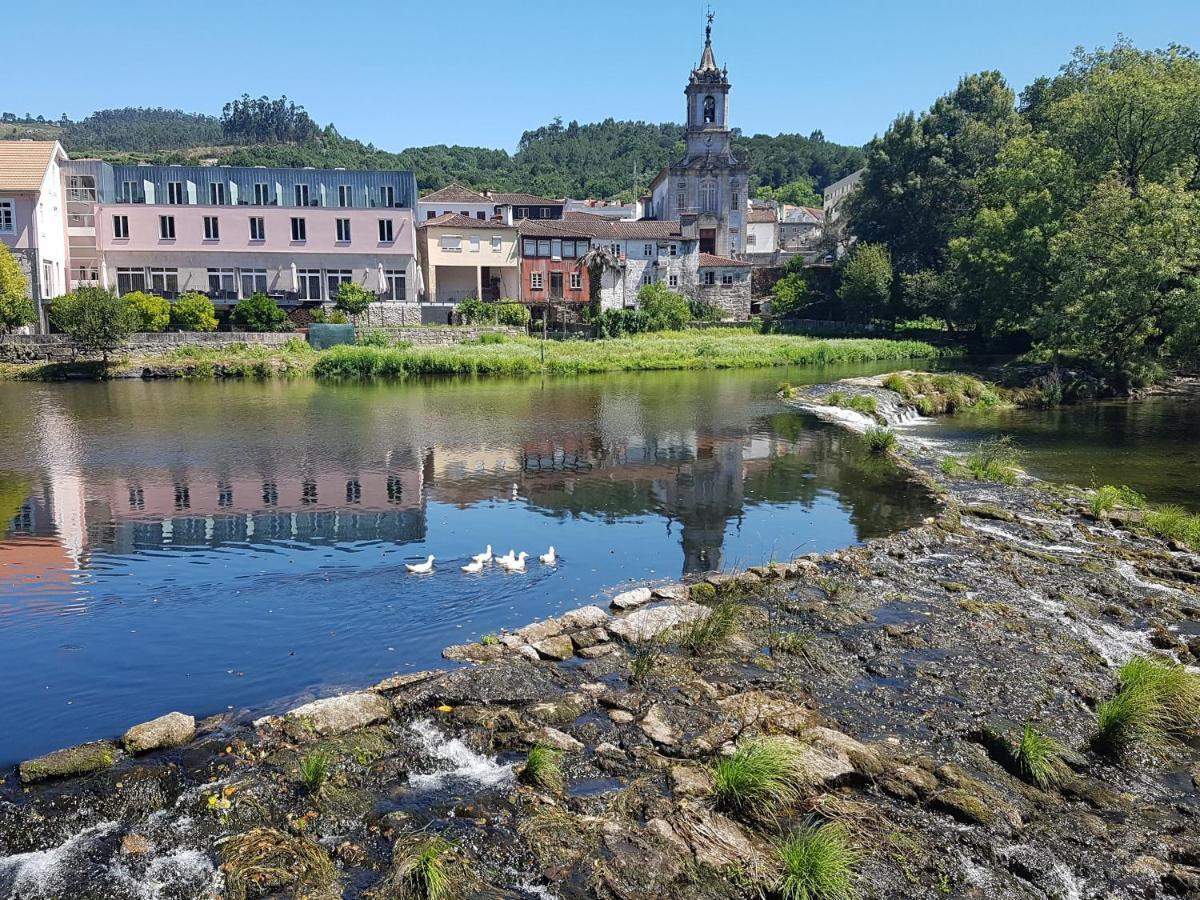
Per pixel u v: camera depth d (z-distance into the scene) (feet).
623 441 92.68
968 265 188.96
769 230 359.05
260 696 33.71
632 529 59.31
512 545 54.90
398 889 23.02
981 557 53.62
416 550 53.52
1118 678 36.70
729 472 78.23
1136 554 54.60
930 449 92.32
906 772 28.89
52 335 158.92
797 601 45.09
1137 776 30.32
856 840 25.44
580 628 40.55
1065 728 32.91
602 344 199.00
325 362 158.51
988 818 26.81
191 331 180.04
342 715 31.09
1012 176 171.42
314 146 598.75
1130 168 153.89
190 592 45.27
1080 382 140.15
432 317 211.82
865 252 248.32
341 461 79.56
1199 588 48.55
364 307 202.49
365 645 38.70
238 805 26.32
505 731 30.99
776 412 115.03
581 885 23.61
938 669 37.32
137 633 39.75
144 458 79.51
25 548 52.54
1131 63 160.45
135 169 198.80
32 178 172.24
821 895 23.20
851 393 124.47
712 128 297.12
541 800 27.02
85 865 23.85
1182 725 33.37
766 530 59.77
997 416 120.37
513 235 239.09
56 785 27.17
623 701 33.19
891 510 65.57
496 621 41.93
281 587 46.11
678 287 270.67
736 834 25.57
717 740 30.50
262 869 23.52
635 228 269.03
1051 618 43.91
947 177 250.37
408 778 28.19
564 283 248.32
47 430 94.38
